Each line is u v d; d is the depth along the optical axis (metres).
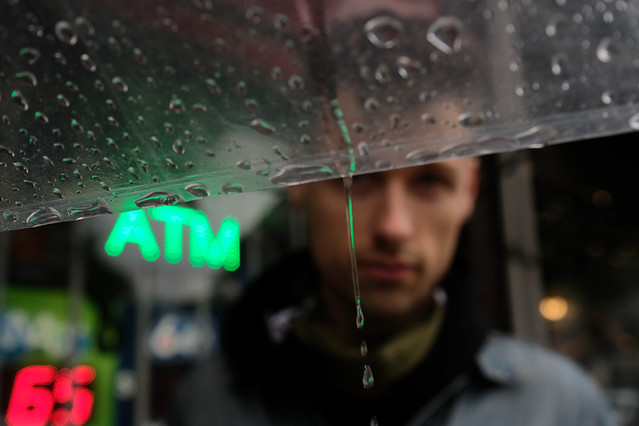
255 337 0.59
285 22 0.24
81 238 1.51
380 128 0.25
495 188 1.01
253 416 0.58
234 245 1.62
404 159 0.25
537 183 1.30
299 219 1.72
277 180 0.25
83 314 1.58
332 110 0.24
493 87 0.25
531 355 0.60
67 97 0.24
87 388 1.58
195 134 0.24
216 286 1.88
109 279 1.62
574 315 1.75
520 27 0.25
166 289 1.74
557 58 0.25
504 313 0.98
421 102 0.25
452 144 0.25
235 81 0.24
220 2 0.24
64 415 1.47
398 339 0.51
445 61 0.25
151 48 0.24
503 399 0.55
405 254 0.48
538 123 0.25
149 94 0.24
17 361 1.40
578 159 1.40
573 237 1.46
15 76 0.23
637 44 0.26
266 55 0.24
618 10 0.26
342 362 0.51
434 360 0.53
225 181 0.25
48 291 1.47
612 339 1.77
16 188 0.25
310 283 0.62
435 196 0.49
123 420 1.71
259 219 1.72
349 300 0.51
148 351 1.80
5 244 1.37
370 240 0.49
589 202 1.45
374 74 0.24
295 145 0.25
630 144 1.33
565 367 0.60
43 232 1.46
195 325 1.91
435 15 0.25
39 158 0.25
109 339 1.68
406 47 0.24
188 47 0.24
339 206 0.50
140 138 0.24
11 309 1.39
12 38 0.23
